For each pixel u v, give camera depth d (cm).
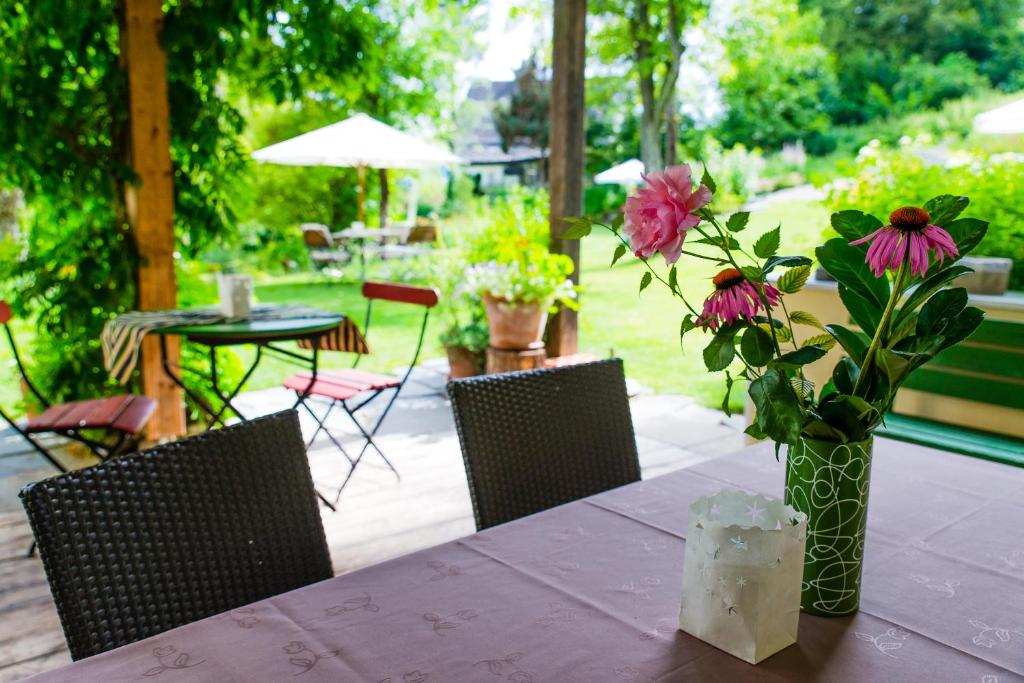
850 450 94
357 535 284
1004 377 276
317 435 407
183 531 113
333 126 733
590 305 902
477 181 1508
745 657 89
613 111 1356
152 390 375
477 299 494
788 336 97
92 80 379
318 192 1365
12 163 364
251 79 430
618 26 1205
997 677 87
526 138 1482
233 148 419
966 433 279
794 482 98
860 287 102
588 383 167
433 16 1399
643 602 102
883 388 95
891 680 86
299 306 333
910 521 132
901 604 103
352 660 89
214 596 115
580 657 89
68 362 388
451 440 400
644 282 92
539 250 444
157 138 368
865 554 119
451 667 88
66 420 272
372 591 105
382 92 1366
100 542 104
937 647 93
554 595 104
